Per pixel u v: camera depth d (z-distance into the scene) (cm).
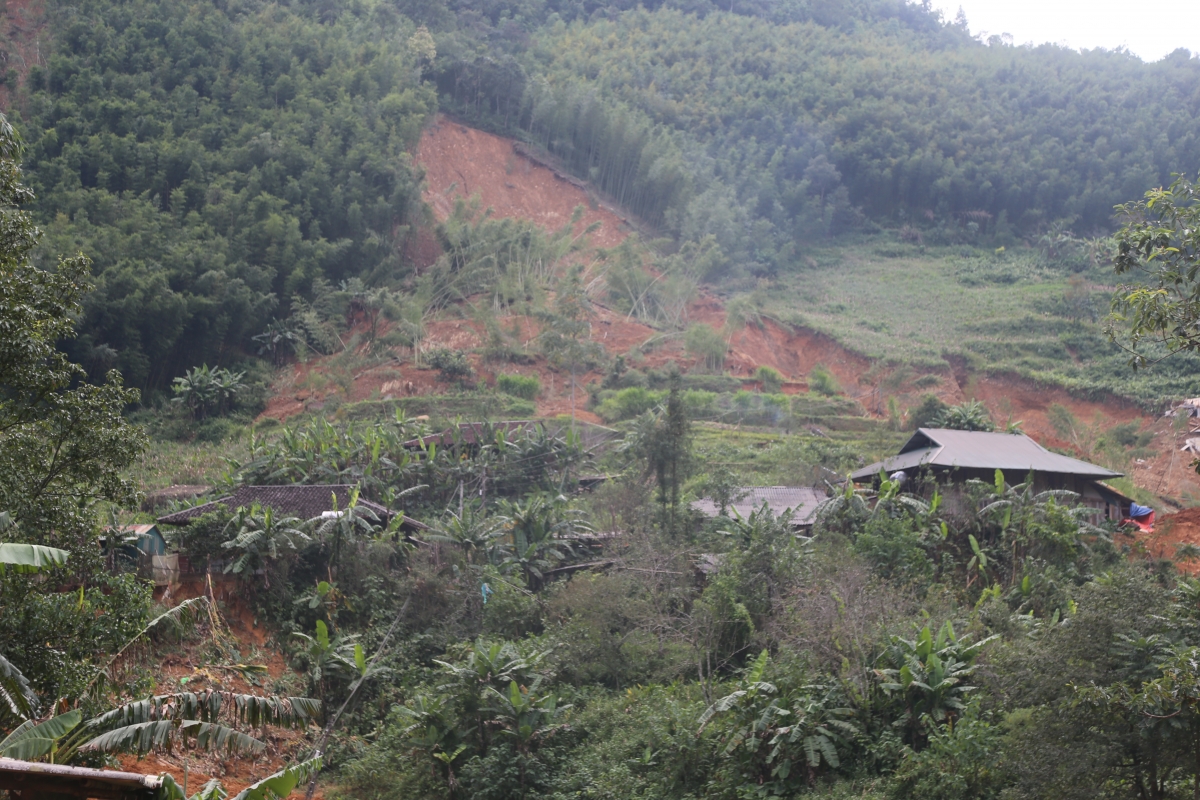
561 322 7106
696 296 8706
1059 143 12056
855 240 11338
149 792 906
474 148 10388
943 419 5238
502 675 2480
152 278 6338
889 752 2081
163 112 8638
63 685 1459
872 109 12619
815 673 2306
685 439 3653
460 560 3244
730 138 12081
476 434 4638
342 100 9338
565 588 3103
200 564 3077
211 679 2392
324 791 2438
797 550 2941
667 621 2814
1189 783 1588
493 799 2295
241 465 4253
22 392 1628
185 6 10350
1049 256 10562
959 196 11781
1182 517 3631
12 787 875
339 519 3189
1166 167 11481
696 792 2197
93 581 1780
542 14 15275
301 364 7094
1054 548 3056
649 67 13462
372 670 2709
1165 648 1563
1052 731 1609
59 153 7919
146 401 6388
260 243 7581
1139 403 6881
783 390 7231
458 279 8100
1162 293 1517
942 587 2812
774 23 17138
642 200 10438
